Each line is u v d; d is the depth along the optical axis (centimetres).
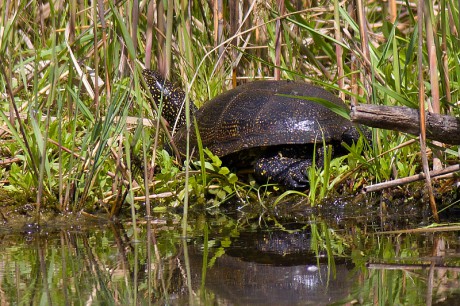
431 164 750
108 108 674
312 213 700
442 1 637
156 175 727
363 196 714
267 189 761
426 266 473
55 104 841
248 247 546
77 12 908
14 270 483
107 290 429
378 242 558
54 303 404
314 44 1016
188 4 898
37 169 691
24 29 969
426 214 678
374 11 1123
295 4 973
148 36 846
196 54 942
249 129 752
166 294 419
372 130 710
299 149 758
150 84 870
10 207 675
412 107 608
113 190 699
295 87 790
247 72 962
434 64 607
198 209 725
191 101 880
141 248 549
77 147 755
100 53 896
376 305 390
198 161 755
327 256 510
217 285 437
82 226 650
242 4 946
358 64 795
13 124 730
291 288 429
